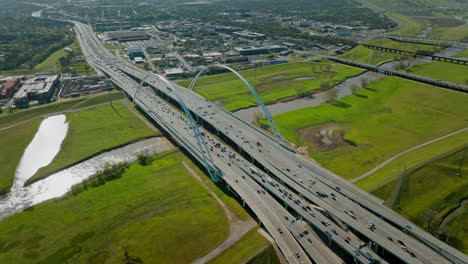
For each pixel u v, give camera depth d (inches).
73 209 5703.7
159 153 7623.0
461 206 5506.9
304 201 5615.2
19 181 6791.3
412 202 5585.6
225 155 7047.2
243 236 4972.9
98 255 4709.6
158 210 5605.3
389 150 7377.0
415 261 4202.8
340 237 4712.1
